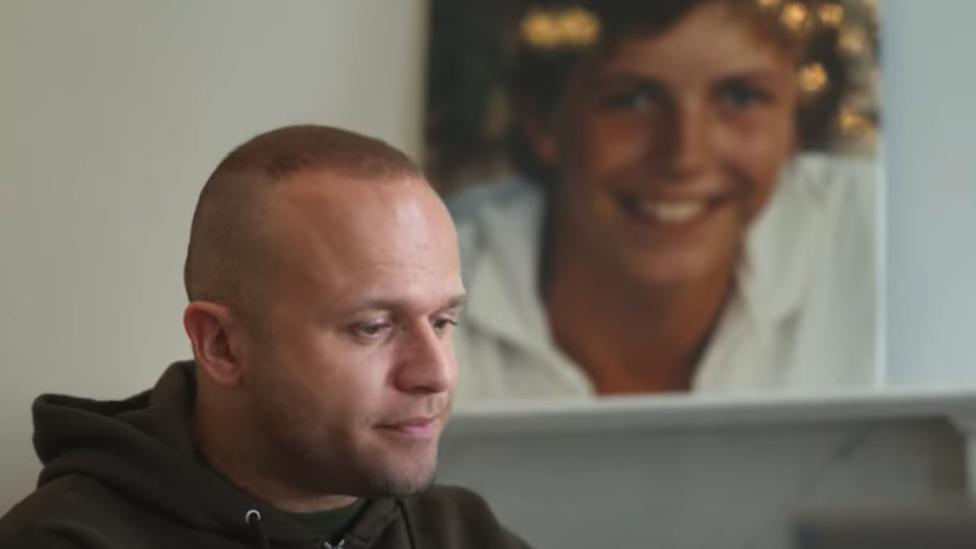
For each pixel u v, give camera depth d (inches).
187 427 55.9
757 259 88.7
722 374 88.0
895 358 92.9
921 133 93.6
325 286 49.4
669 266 87.6
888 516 22.8
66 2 81.0
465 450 85.6
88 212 80.8
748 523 87.8
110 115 81.7
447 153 86.2
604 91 87.5
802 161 89.5
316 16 86.2
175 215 82.8
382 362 50.0
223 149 84.1
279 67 85.5
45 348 79.5
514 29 87.1
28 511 51.9
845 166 90.1
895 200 93.1
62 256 80.1
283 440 51.1
